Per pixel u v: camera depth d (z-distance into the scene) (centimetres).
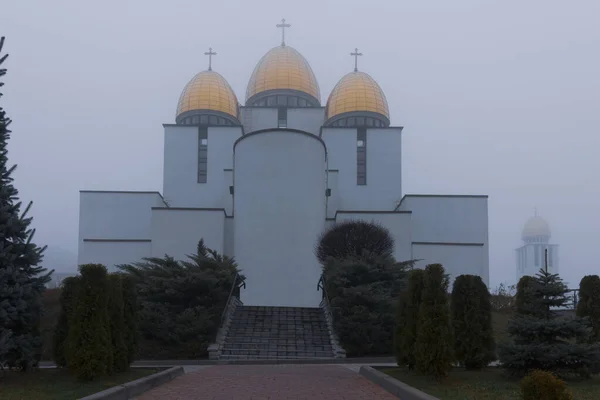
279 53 4522
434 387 952
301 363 1647
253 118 4266
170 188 4050
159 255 3156
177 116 4350
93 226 3800
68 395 850
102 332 994
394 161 4109
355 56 4619
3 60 1081
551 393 679
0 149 1068
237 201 2995
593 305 1242
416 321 1105
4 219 1020
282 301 2789
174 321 1783
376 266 1984
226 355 1716
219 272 1950
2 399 829
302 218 2889
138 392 937
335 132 4112
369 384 1058
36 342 1027
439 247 3478
